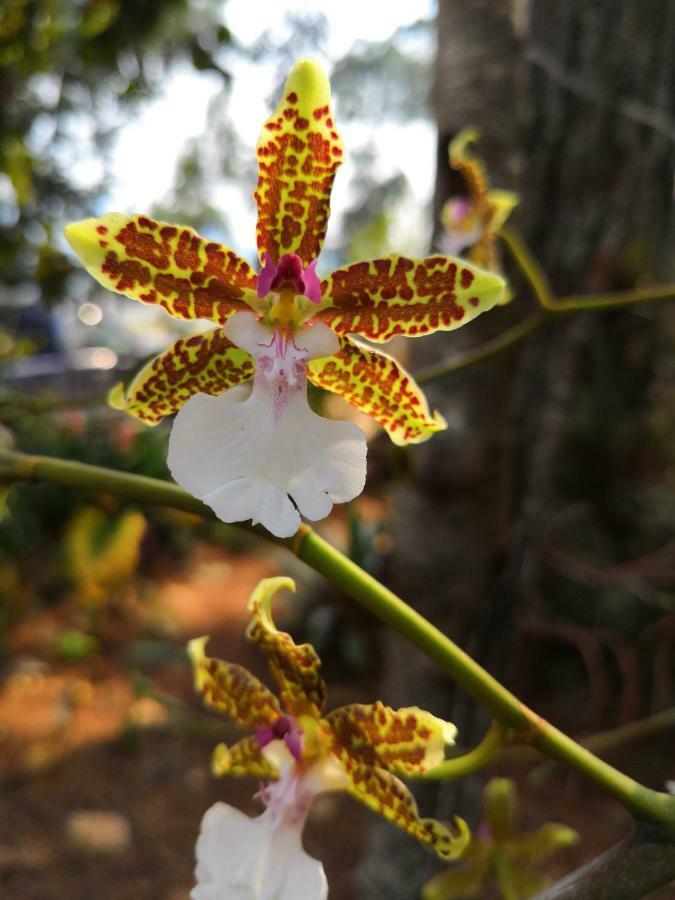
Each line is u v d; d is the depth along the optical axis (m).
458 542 0.12
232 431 0.06
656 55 0.17
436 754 0.05
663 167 0.17
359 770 0.06
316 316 0.06
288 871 0.06
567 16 0.17
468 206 0.11
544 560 0.17
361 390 0.07
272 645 0.06
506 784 0.08
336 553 0.05
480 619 0.12
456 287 0.06
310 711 0.06
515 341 0.10
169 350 0.06
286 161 0.06
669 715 0.11
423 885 0.13
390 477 0.15
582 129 0.17
